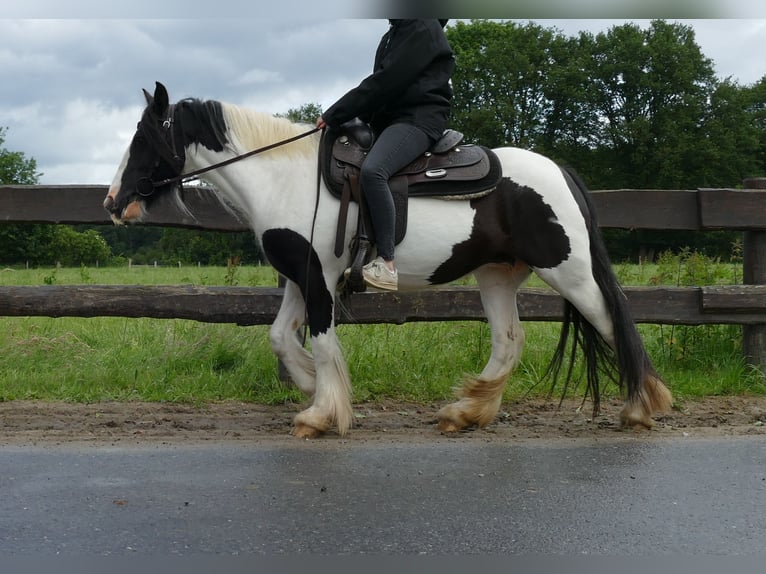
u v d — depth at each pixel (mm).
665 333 7355
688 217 6512
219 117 5008
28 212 6219
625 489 3719
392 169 4738
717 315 6461
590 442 4723
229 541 3047
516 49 56469
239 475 3916
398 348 6902
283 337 5215
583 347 5168
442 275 4977
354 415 5555
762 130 57656
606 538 3105
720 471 4047
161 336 7559
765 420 5445
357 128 4965
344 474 3953
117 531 3139
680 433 5008
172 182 5094
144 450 4418
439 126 4883
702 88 56094
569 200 4887
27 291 6125
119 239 64625
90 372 6449
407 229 4824
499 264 5160
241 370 6395
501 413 5703
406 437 4883
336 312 6250
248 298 6195
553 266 4879
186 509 3393
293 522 3248
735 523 3277
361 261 4781
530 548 3004
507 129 56500
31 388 6094
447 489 3705
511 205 4867
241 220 6227
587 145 58125
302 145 4992
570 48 57750
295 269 4895
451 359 6730
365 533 3133
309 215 4844
